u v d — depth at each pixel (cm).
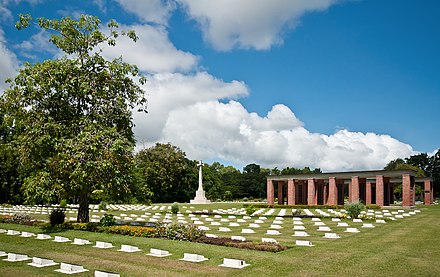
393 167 10144
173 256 1341
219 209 4722
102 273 1035
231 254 1344
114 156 2025
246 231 2091
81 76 2150
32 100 2150
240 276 1048
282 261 1219
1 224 2384
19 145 2205
